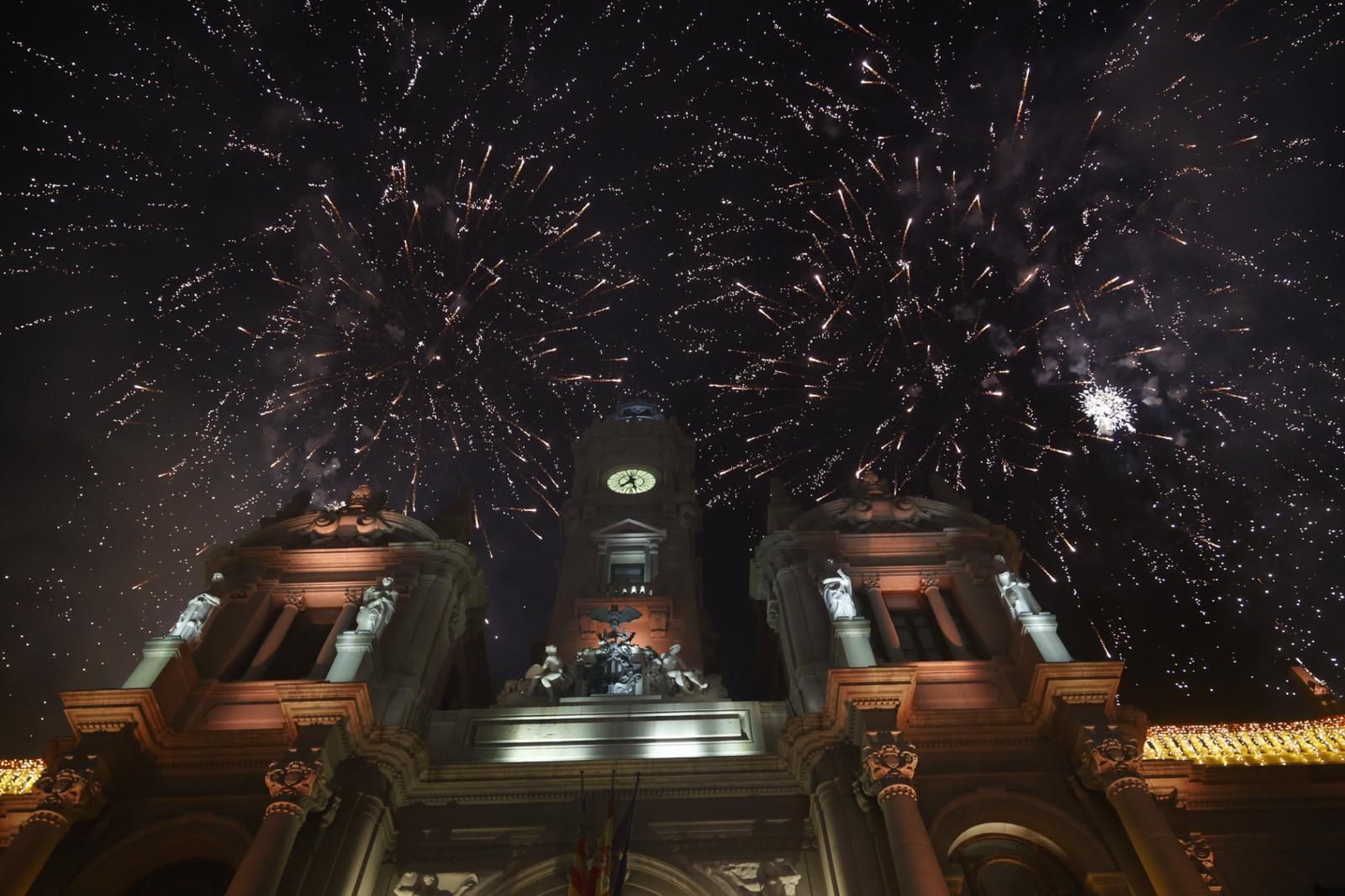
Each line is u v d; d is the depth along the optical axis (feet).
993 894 96.99
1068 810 97.76
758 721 116.37
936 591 127.44
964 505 141.79
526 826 102.83
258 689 114.11
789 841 101.19
